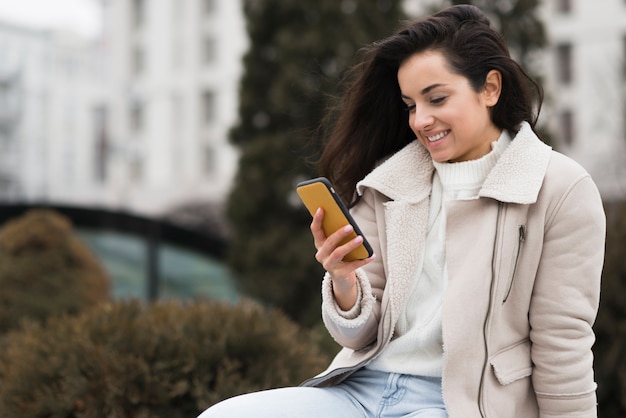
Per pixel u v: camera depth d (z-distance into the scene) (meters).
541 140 2.62
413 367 2.41
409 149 2.56
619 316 4.96
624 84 24.69
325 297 2.43
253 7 12.48
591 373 2.30
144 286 10.66
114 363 3.60
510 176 2.35
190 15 40.53
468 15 2.43
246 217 12.02
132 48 42.50
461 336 2.28
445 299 2.32
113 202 41.81
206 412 2.32
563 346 2.28
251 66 12.48
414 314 2.45
